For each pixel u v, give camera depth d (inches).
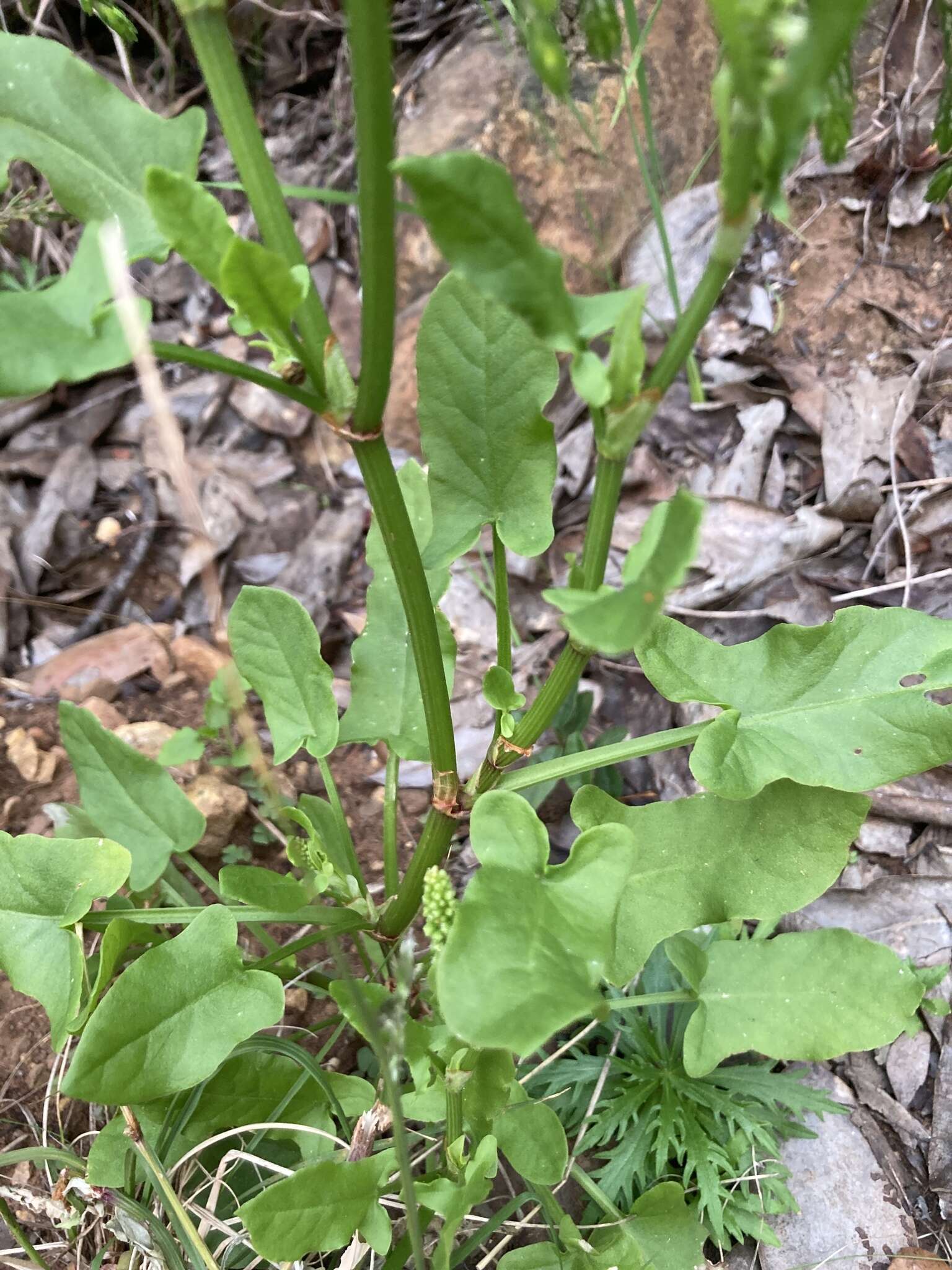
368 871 13.1
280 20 18.9
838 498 14.5
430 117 16.5
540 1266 8.5
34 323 5.2
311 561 16.0
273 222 6.0
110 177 6.3
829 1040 8.7
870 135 15.8
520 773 8.1
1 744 13.5
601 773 12.8
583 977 6.0
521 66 16.0
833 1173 10.4
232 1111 9.0
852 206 15.9
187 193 5.1
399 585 7.0
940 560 13.9
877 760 8.1
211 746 13.7
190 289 18.9
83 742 10.5
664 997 9.1
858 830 8.7
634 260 16.1
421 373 7.9
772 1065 10.5
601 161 15.1
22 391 5.1
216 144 20.1
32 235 17.2
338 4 18.7
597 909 6.4
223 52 5.7
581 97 15.3
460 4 17.7
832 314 15.6
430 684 7.4
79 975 8.0
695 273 15.9
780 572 14.4
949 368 14.9
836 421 15.0
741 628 14.2
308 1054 8.8
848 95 5.9
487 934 6.0
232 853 12.7
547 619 15.1
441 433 8.1
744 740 8.3
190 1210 8.7
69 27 18.4
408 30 18.2
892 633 8.5
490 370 7.8
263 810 13.0
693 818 9.0
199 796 12.6
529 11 5.3
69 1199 9.0
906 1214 10.2
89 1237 9.4
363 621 15.5
